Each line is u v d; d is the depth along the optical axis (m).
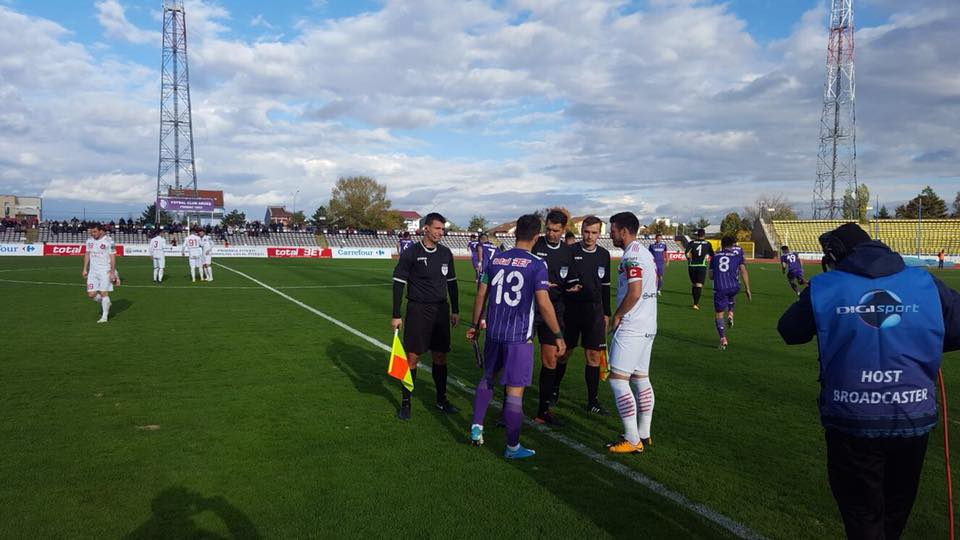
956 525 3.76
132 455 4.71
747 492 4.20
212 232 52.00
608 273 6.35
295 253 47.59
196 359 8.41
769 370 8.28
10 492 4.01
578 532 3.60
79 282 20.50
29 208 87.06
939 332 2.71
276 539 3.46
